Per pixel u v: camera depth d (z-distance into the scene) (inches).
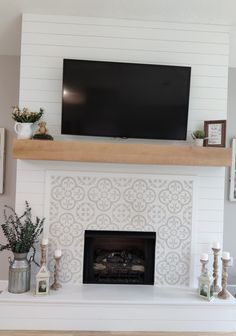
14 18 113.4
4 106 134.5
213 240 114.6
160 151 106.6
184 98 110.7
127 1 101.7
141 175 113.3
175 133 111.0
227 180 141.5
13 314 100.7
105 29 114.0
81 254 112.7
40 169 112.3
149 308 102.3
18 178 111.6
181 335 100.7
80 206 112.5
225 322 103.7
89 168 113.3
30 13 111.2
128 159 106.0
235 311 103.7
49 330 100.9
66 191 112.3
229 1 100.1
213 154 107.3
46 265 110.8
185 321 102.9
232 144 141.3
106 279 115.0
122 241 122.4
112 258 119.7
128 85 109.2
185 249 114.1
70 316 101.3
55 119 113.6
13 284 104.2
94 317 101.6
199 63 115.8
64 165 112.8
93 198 112.8
